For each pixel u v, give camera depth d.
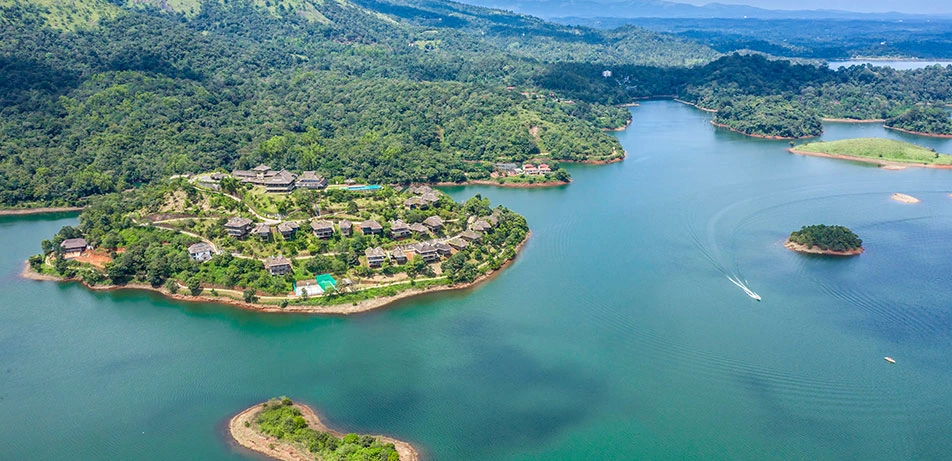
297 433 160.88
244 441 161.38
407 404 176.75
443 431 166.50
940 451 161.50
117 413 172.25
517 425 169.12
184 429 166.12
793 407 177.62
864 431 168.62
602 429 168.12
